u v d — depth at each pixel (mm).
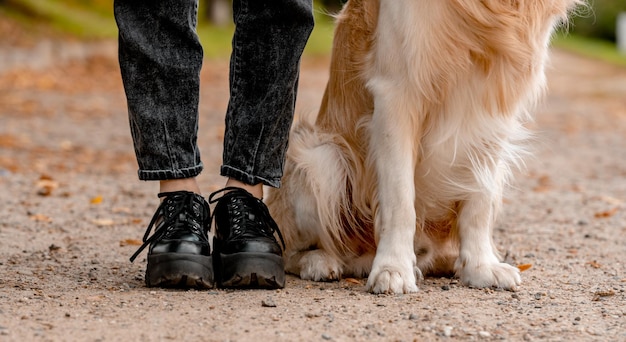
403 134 3283
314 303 3012
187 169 3215
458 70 3238
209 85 16875
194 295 3072
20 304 2865
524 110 3537
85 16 27406
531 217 5605
